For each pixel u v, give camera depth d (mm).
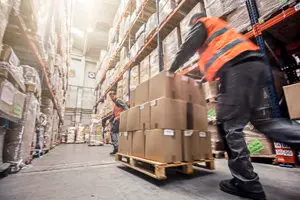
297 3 1670
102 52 10664
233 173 1185
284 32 2148
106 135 8422
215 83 2820
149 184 1444
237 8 2195
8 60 1488
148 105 1872
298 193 1152
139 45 4691
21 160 1957
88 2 10180
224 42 1280
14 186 1395
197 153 1801
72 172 1917
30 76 2211
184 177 1660
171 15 3334
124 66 5824
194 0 3217
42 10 2100
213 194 1191
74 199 1114
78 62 13031
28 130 2129
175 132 1662
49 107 4172
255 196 1058
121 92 6066
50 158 3055
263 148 2174
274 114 1804
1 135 1627
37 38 2143
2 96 1381
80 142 9648
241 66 1174
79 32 12555
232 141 1174
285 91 1412
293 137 912
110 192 1247
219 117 1279
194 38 1373
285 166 1949
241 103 1144
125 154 2242
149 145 1738
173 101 1719
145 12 4730
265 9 1914
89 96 12961
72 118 12086
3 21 1342
